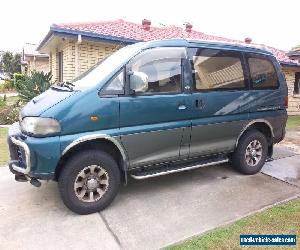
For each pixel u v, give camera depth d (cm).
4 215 403
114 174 416
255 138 546
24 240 348
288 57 1595
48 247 336
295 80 1569
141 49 427
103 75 409
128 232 365
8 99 1811
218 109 485
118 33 1166
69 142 376
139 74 402
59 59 1323
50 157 370
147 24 1424
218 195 465
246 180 527
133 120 414
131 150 420
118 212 413
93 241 347
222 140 505
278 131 575
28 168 373
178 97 444
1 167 584
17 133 398
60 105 375
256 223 381
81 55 1080
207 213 409
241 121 517
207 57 480
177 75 449
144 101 418
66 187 389
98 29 1156
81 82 423
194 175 549
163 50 443
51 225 379
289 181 524
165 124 438
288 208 421
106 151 425
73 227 375
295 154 691
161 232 364
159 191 480
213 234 357
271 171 574
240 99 510
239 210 417
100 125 393
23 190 480
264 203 438
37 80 1068
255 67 533
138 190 484
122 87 408
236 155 539
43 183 507
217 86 486
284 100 573
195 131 467
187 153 471
